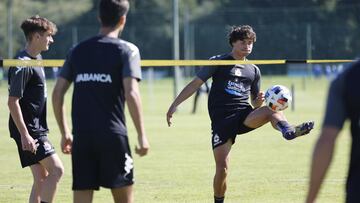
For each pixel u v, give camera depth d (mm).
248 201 19281
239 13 111062
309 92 89312
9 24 95625
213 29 105938
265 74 110125
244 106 17750
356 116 9422
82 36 100625
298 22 109750
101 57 12320
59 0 117250
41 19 16031
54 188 15758
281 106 17094
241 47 17984
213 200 19562
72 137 12609
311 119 49000
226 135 17406
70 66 12688
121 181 12359
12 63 15250
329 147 9203
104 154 12289
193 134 39406
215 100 17719
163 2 124500
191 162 27531
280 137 37562
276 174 24172
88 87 12336
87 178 12359
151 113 57812
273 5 120312
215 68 17719
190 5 120688
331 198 19281
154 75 115938
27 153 15867
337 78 9484
